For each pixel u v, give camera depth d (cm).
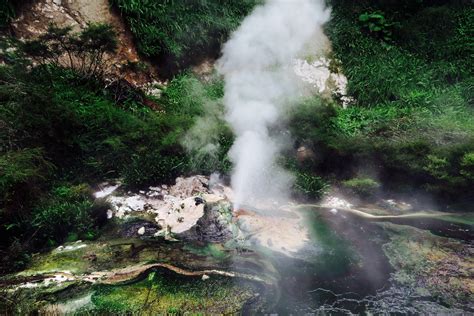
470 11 1030
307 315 380
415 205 627
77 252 455
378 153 652
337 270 452
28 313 364
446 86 919
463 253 492
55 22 707
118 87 693
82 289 397
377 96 871
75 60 704
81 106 605
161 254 457
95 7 762
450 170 623
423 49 977
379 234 536
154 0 789
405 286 427
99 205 525
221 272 431
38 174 489
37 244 467
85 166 565
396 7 1030
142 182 569
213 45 844
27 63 624
